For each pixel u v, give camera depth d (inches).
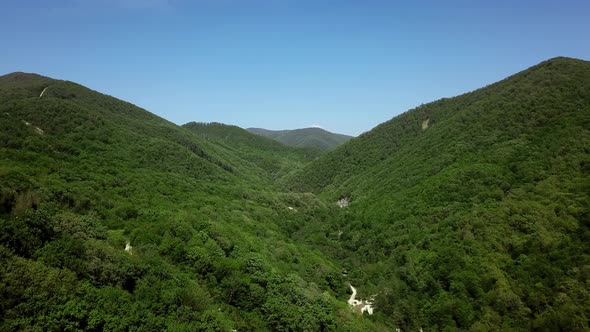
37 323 1325.0
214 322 1843.0
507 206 3558.1
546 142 4237.2
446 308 3002.0
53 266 1565.0
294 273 3036.4
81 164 3786.9
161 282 1894.7
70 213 2201.0
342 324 2603.3
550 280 2822.3
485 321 2763.3
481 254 3248.0
